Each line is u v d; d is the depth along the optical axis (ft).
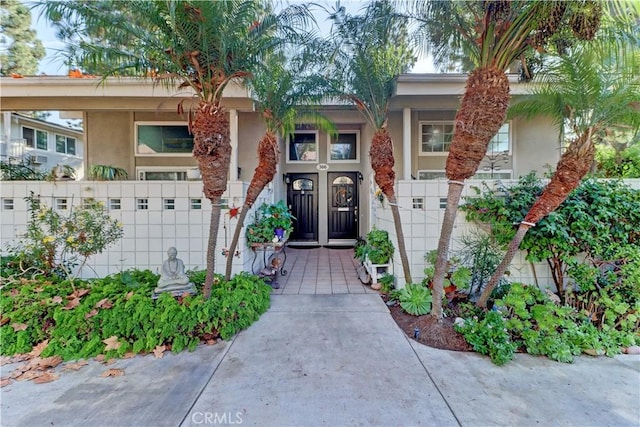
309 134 30.50
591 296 12.39
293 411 7.58
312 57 14.66
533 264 14.79
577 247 13.46
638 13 9.44
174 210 16.40
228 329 11.29
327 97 16.38
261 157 15.19
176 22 10.39
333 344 10.90
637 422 7.27
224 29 11.00
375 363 9.72
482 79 10.48
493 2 9.73
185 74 11.69
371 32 12.96
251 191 14.93
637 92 10.89
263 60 13.35
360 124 29.73
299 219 30.68
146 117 25.16
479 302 12.57
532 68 12.96
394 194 15.55
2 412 7.55
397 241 15.66
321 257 25.72
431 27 11.88
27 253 13.58
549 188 11.59
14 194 16.11
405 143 21.72
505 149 25.11
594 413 7.57
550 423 7.23
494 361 9.84
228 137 12.46
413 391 8.37
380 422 7.22
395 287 16.22
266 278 17.88
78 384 8.70
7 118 25.43
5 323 10.70
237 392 8.30
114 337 10.39
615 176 19.40
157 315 10.76
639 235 13.34
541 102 15.61
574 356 10.29
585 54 11.02
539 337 10.57
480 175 24.89
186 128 25.25
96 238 13.12
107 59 11.83
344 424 7.16
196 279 14.08
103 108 20.66
